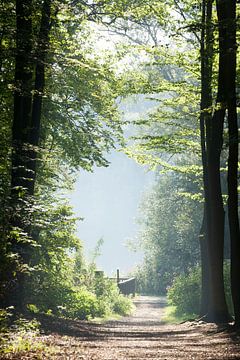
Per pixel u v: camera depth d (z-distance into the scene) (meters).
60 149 36.78
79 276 42.69
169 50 32.53
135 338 23.47
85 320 33.84
